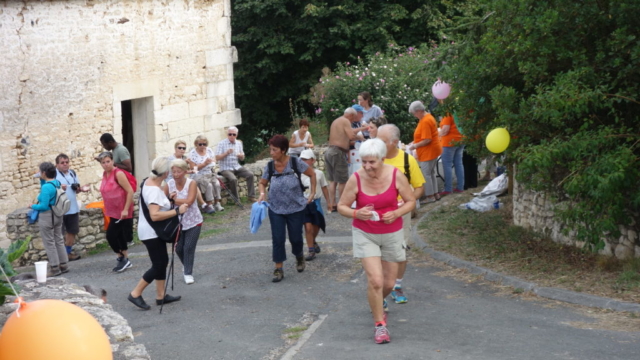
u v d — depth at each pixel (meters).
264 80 26.08
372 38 23.45
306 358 5.64
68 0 12.88
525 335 5.86
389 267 5.98
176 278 8.95
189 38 14.98
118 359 4.70
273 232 8.29
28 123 12.55
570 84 6.74
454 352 5.52
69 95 13.09
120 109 13.95
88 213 11.77
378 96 18.44
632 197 6.83
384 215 5.66
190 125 15.23
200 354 6.05
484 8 8.22
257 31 24.19
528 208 9.17
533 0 7.41
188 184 8.23
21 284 6.45
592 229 6.87
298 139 14.99
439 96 9.41
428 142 11.68
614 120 7.41
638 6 6.78
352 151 12.05
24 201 12.60
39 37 12.58
